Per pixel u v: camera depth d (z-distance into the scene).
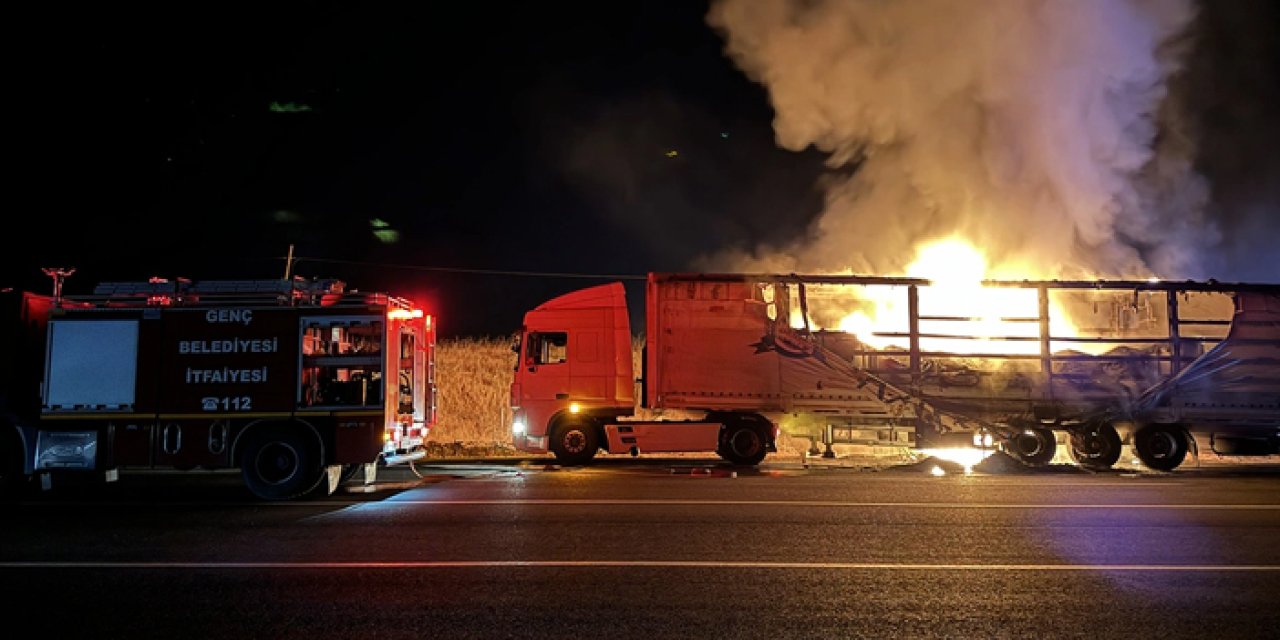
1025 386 17.22
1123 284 17.36
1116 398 16.94
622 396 17.31
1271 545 8.30
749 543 8.35
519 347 17.48
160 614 5.96
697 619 5.81
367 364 12.55
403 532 9.01
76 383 12.52
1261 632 5.55
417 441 14.38
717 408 17.31
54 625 5.72
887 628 5.63
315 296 12.76
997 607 6.12
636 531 8.98
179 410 12.45
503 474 15.16
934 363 17.92
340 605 6.16
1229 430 16.95
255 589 6.62
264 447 12.17
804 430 17.58
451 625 5.68
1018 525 9.35
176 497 12.38
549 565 7.41
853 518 9.80
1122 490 12.52
